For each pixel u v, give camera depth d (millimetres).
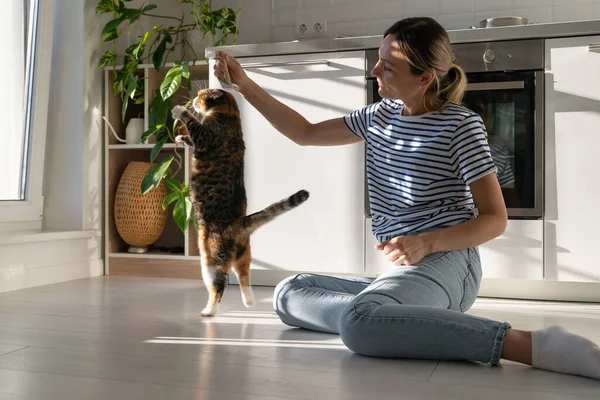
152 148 3602
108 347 1835
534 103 2801
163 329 2100
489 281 2959
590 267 2744
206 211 2240
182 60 3717
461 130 1744
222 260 2256
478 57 2861
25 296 2824
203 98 2295
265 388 1417
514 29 2791
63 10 3537
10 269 3020
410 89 1799
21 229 3385
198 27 3662
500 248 2852
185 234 3480
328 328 2012
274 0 3877
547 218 2795
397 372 1550
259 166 3156
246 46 3178
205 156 2225
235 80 2137
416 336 1623
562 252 2777
